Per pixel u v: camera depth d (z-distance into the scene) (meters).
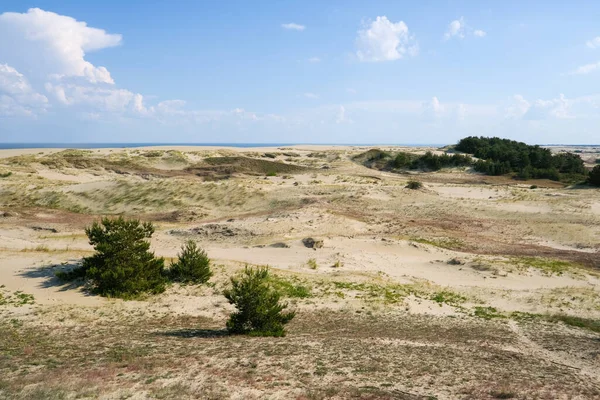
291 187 69.31
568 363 16.98
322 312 24.03
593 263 37.44
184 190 67.56
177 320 21.64
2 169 81.44
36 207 62.09
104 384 10.91
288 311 23.84
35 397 9.77
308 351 15.78
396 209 58.56
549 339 20.64
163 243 42.16
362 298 26.70
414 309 25.59
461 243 43.94
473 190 71.50
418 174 104.06
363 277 30.81
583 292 29.77
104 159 100.06
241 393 10.91
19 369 12.06
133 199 65.50
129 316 21.61
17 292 23.42
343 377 12.76
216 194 66.19
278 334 18.88
